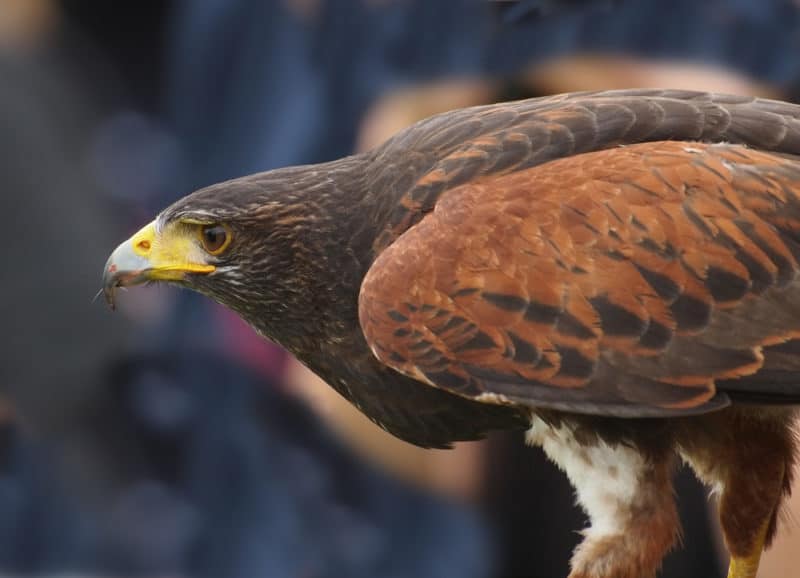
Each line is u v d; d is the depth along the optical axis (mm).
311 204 10461
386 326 9812
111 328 11781
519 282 9617
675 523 10000
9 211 11570
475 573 12266
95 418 11758
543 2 11883
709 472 10039
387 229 10234
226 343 12094
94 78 12984
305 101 12398
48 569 11750
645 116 9906
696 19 11836
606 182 9617
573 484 10297
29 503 11727
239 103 12672
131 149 13133
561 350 9578
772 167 9570
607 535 10047
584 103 10086
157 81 14227
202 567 12047
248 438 12125
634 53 11875
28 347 11570
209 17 12695
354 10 12266
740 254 9461
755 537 10055
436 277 9727
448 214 9805
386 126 12180
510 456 12320
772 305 9453
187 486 12031
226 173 12656
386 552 12281
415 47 12086
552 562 12344
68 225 11750
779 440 9914
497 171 9961
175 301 12188
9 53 12039
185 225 10586
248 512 12164
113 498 11844
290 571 12078
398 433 10633
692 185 9539
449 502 12367
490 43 11938
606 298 9523
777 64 11891
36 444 11742
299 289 10508
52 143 11906
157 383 12000
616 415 9547
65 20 13109
